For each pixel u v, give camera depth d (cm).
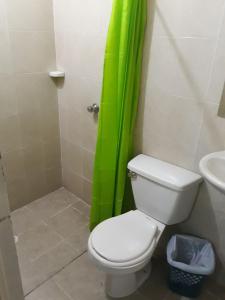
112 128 147
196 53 120
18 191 211
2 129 182
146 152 161
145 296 148
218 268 154
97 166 159
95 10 154
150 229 140
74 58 181
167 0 121
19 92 182
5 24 158
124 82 136
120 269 119
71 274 159
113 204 171
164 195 138
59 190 245
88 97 184
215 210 141
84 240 186
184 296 149
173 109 138
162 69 135
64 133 221
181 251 159
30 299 143
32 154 210
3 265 62
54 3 175
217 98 119
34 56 180
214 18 109
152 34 132
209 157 110
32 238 186
